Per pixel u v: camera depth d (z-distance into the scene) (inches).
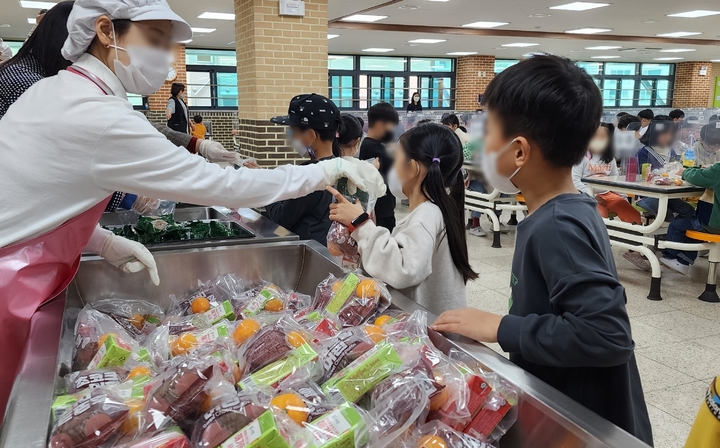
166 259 62.2
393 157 60.3
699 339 117.7
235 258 65.5
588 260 33.0
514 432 32.3
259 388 31.9
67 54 47.1
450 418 31.8
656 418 86.4
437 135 57.4
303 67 233.6
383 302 46.2
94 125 42.3
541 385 31.9
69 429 26.9
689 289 153.8
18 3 330.3
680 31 491.8
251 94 235.0
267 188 48.0
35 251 45.1
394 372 32.2
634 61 733.3
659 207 145.9
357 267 55.6
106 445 27.8
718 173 134.2
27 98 46.3
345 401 30.9
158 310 56.9
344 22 438.9
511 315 36.7
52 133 42.6
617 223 156.9
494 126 36.5
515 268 39.7
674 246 143.2
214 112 577.3
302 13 228.2
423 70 677.3
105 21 45.1
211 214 97.9
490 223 248.8
